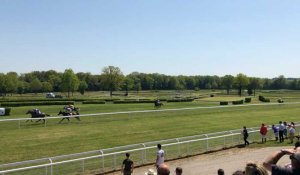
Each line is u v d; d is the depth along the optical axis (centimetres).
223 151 2267
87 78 14512
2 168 1714
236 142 2520
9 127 2720
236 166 1797
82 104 5541
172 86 17350
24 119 2728
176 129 3012
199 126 3238
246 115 4119
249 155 2119
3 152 1989
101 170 1688
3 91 10938
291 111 4712
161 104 5216
